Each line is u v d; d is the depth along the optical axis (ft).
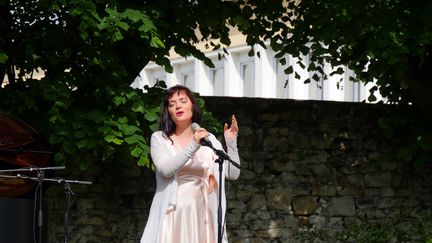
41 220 25.96
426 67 40.88
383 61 38.24
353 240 42.70
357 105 44.01
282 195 42.78
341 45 38.32
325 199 43.37
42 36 34.53
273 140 42.83
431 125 42.34
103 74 35.19
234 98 42.32
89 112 34.78
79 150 35.60
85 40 33.19
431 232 42.16
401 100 43.09
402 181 44.14
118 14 32.86
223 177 23.25
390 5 36.81
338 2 36.22
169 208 23.09
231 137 23.48
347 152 43.80
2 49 33.47
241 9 38.96
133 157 35.68
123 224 40.83
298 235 42.80
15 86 36.65
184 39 36.88
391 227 43.16
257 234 42.34
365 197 43.86
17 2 35.70
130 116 35.24
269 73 64.34
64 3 31.78
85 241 40.27
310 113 43.45
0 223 25.70
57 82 34.14
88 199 40.37
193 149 22.22
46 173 30.68
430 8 36.27
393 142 44.01
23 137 30.09
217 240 23.44
